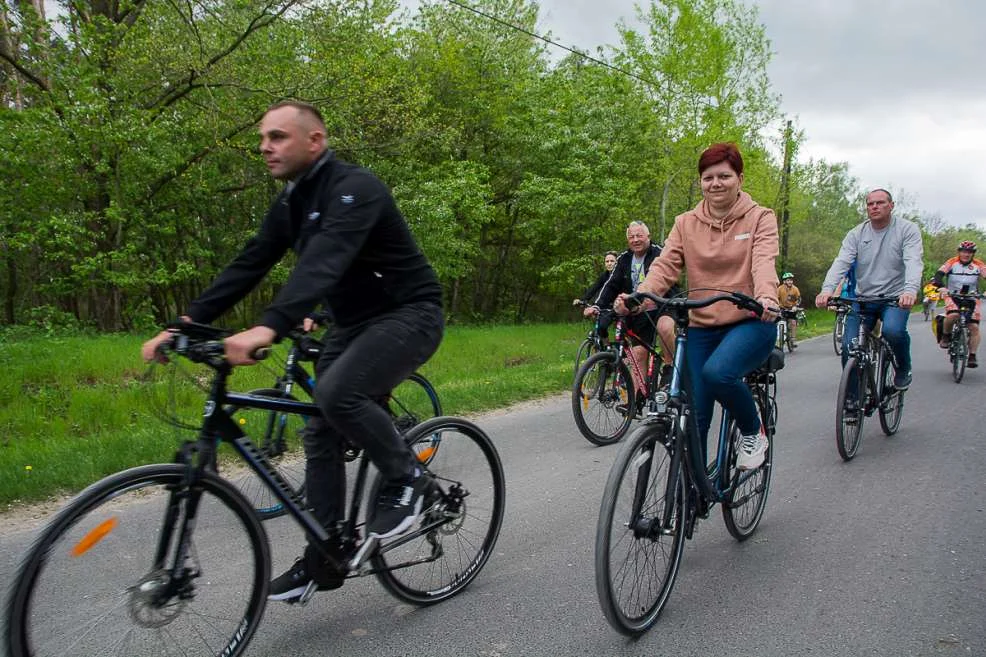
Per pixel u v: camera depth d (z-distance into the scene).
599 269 22.28
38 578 1.98
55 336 11.02
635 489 2.70
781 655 2.59
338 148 16.06
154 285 16.42
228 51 14.28
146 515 2.19
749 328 3.19
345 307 2.62
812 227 43.31
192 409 6.37
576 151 20.45
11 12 12.95
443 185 18.28
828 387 8.90
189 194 16.38
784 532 3.85
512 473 4.98
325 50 14.92
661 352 6.09
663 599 2.87
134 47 13.54
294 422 3.78
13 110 12.86
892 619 2.85
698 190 22.19
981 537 3.72
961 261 9.12
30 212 13.80
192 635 2.31
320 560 2.59
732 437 3.47
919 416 6.81
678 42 19.69
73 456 4.85
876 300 5.55
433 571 3.03
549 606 2.98
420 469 2.81
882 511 4.16
